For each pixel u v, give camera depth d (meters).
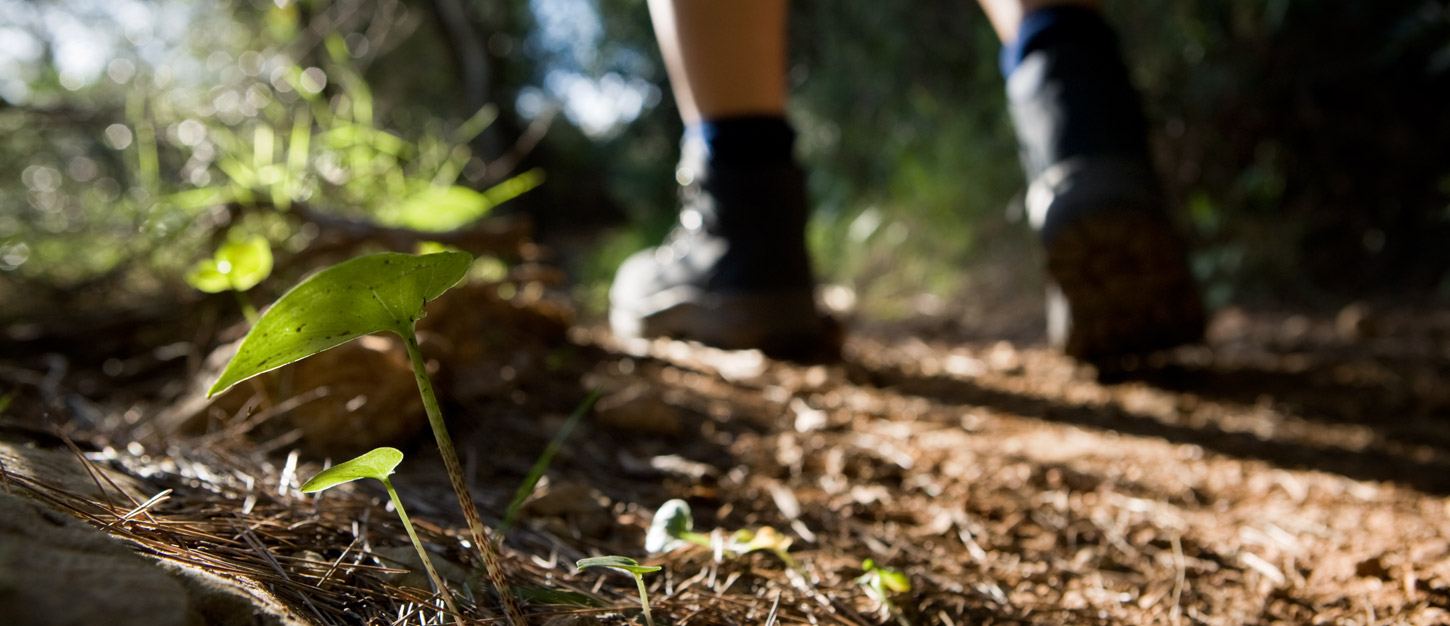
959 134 4.26
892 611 0.81
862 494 1.12
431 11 5.78
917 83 4.78
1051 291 1.94
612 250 5.67
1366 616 0.82
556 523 0.94
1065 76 1.82
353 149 2.04
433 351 1.23
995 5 1.98
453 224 2.02
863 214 4.63
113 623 0.42
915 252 4.34
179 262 1.93
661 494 1.09
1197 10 3.50
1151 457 1.37
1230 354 2.29
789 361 2.02
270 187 1.87
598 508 1.00
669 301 2.08
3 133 2.24
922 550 0.97
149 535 0.65
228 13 3.00
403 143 2.12
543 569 0.81
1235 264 3.30
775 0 2.00
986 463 1.28
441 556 0.77
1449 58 2.94
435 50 6.16
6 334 1.53
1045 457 1.34
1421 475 1.29
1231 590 0.89
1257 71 3.44
